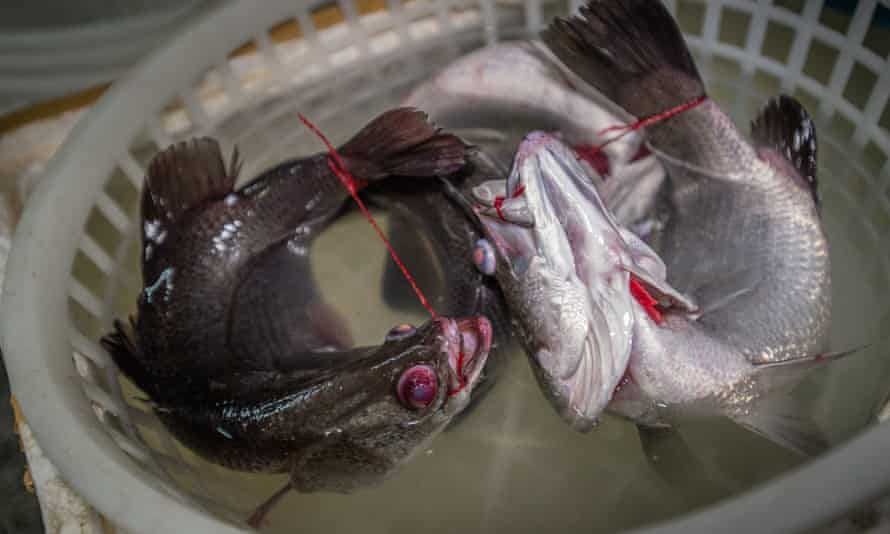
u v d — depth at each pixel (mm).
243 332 473
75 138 450
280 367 465
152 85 474
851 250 506
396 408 397
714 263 465
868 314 485
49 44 556
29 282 400
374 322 529
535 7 595
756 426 431
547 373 410
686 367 415
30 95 546
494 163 535
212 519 324
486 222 414
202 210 485
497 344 469
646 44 468
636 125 485
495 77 563
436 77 575
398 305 530
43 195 428
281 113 577
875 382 453
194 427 429
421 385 389
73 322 439
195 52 493
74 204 435
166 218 480
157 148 542
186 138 542
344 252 550
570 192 397
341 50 581
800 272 446
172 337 457
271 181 500
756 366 421
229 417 420
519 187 394
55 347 390
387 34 590
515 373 495
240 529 321
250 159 575
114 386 452
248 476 462
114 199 550
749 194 463
